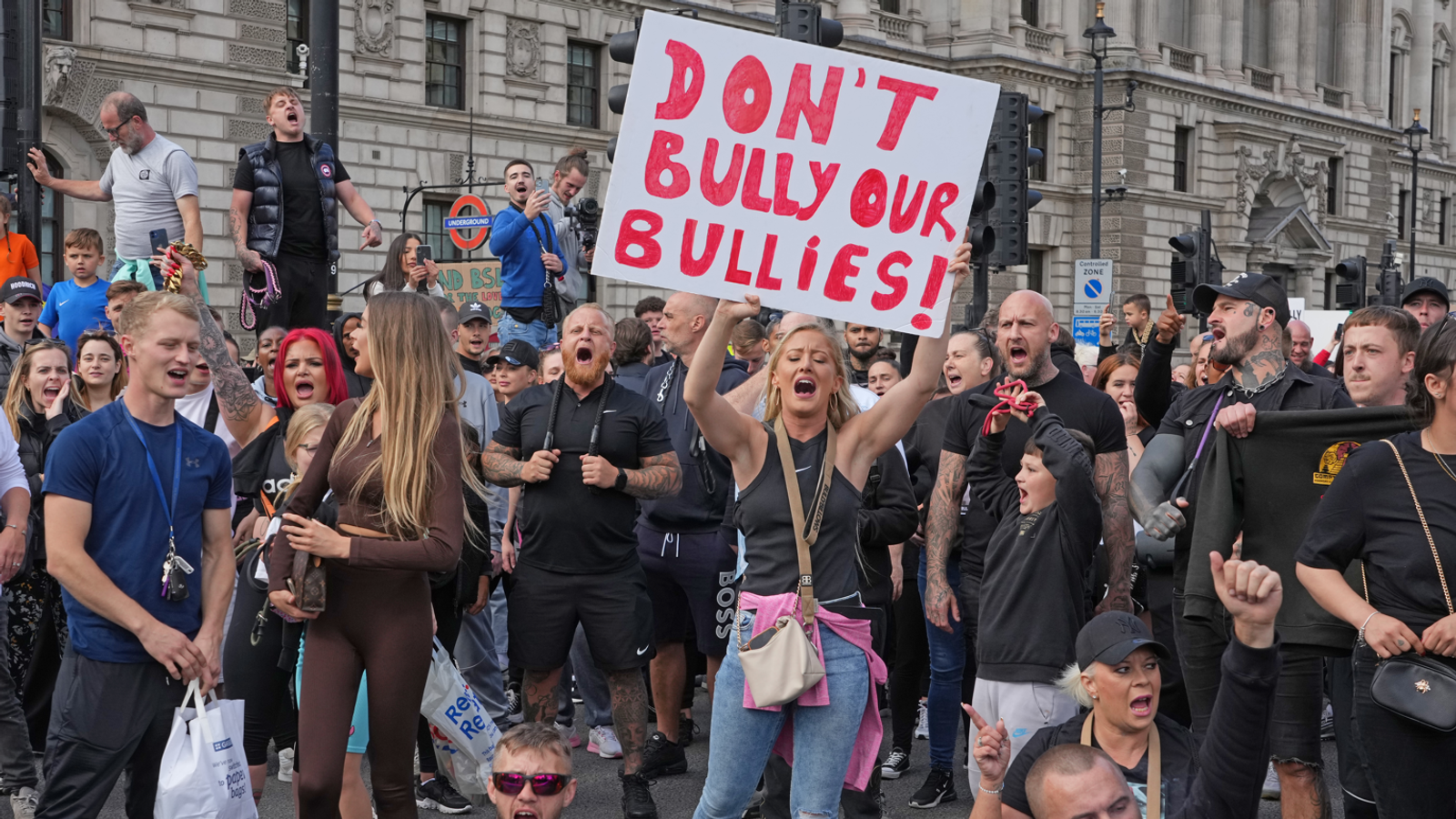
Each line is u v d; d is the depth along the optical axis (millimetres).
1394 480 4121
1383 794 4121
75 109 22234
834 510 4422
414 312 4508
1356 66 55562
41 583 6879
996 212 11789
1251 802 3658
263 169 8828
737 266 4441
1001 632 5344
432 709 5152
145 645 4453
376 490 4473
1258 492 5023
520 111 30203
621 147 4406
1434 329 4082
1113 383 8281
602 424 6230
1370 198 55844
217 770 4453
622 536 6281
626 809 6148
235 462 6195
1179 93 46188
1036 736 4379
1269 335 5566
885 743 7734
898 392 4512
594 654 6258
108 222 22984
